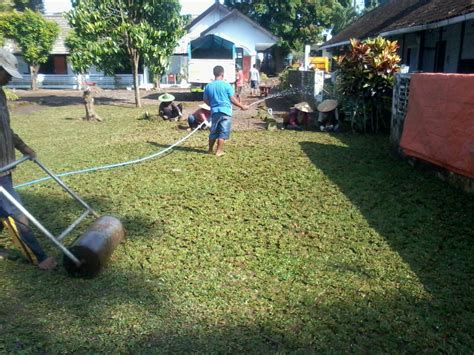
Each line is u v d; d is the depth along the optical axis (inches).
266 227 202.8
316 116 493.4
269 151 360.8
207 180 277.9
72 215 218.2
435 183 263.0
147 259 172.2
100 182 275.4
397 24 565.9
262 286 152.5
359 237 191.5
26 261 170.1
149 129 488.7
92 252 154.1
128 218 213.8
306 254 176.1
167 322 132.1
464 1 421.4
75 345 121.7
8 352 119.0
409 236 191.0
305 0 1590.8
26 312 136.8
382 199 238.5
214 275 159.5
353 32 901.2
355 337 124.9
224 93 333.1
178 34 744.3
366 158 332.8
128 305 140.4
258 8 1549.0
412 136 301.0
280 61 1692.9
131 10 732.7
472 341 122.6
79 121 564.4
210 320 133.4
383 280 155.7
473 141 234.1
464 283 151.9
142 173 295.9
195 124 479.5
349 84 450.3
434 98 272.5
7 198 149.3
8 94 788.0
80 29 710.5
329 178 279.4
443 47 575.5
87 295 146.4
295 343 122.6
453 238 187.2
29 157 166.7
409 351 119.4
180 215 218.5
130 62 773.3
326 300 143.6
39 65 1237.7
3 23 1096.2
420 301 142.0
